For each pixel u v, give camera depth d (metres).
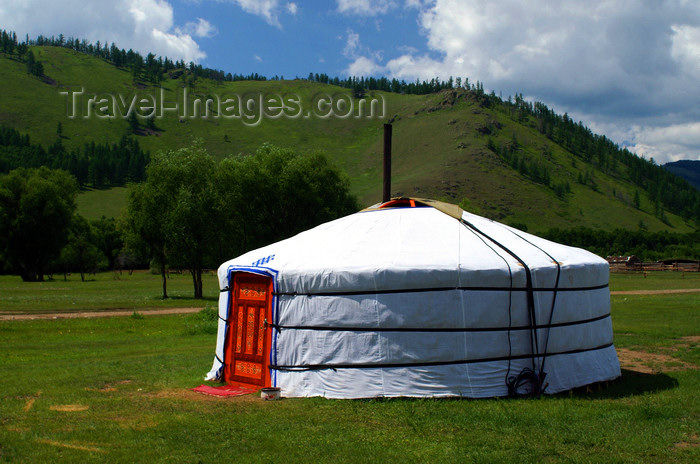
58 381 9.09
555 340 8.03
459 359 7.58
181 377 9.45
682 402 7.27
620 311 21.27
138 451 5.52
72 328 18.36
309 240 9.20
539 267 7.90
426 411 6.84
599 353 8.74
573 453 5.38
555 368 8.03
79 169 158.38
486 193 162.25
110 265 90.81
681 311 20.95
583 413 6.71
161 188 34.62
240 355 8.85
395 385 7.57
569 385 8.08
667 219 180.38
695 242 119.00
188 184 35.03
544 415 6.62
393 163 197.88
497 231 9.13
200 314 20.44
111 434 6.03
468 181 167.38
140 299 32.34
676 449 5.47
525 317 7.84
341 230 9.23
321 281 7.88
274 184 36.28
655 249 115.06
